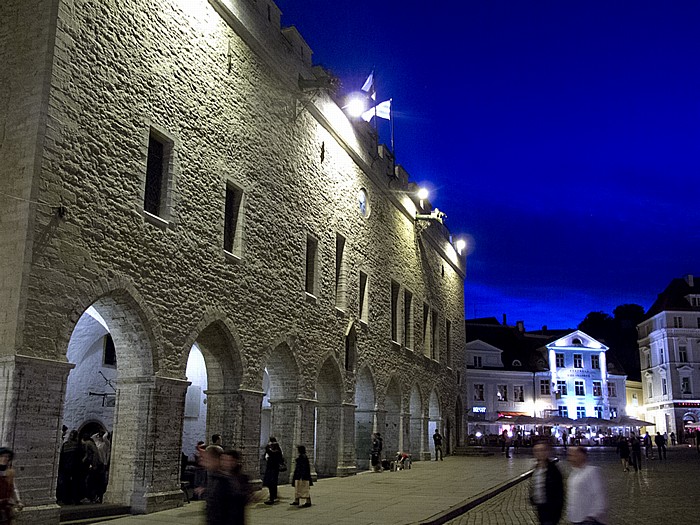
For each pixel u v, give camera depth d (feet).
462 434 142.82
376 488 65.31
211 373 59.77
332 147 82.84
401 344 104.17
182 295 51.93
